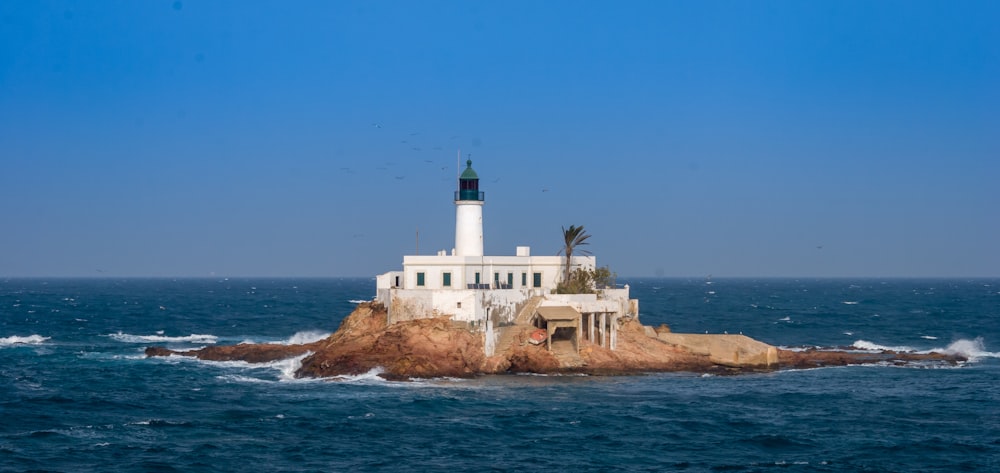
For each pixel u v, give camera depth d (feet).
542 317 328.08
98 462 206.28
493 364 316.60
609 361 330.95
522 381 304.50
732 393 290.56
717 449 222.28
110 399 276.00
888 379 322.75
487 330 321.32
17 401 272.72
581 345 335.67
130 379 315.17
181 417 250.57
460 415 253.44
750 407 268.62
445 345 314.76
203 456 212.02
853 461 212.84
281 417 249.96
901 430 241.96
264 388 293.64
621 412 259.19
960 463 211.41
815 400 280.72
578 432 236.02
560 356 327.06
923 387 305.94
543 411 258.98
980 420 254.47
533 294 349.20
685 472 203.51
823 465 209.56
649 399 278.67
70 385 303.07
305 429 237.04
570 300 342.85
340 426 240.12
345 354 316.19
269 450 217.56
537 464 208.44
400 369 305.53
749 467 207.31
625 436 232.94
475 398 276.00
